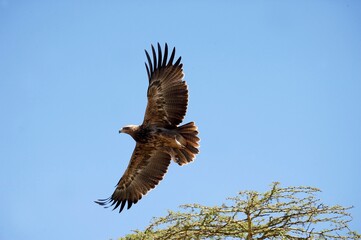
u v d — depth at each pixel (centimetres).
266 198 2255
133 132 3139
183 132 3086
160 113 3091
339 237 2227
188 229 2292
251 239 2244
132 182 3450
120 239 2378
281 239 2269
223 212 2272
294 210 2252
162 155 3309
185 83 3027
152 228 2316
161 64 3067
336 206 2225
